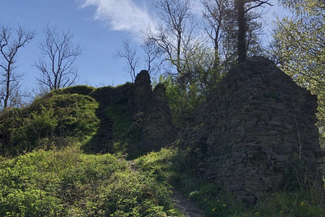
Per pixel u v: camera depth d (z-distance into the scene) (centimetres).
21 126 1780
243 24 2011
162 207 645
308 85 1484
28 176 817
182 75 2330
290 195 690
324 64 1420
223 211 677
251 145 744
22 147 1574
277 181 716
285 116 811
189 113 2045
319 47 1466
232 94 897
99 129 1777
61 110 1936
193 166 920
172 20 3100
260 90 827
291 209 644
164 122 1616
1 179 789
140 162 1090
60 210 638
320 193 708
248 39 2083
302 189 711
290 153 773
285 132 791
